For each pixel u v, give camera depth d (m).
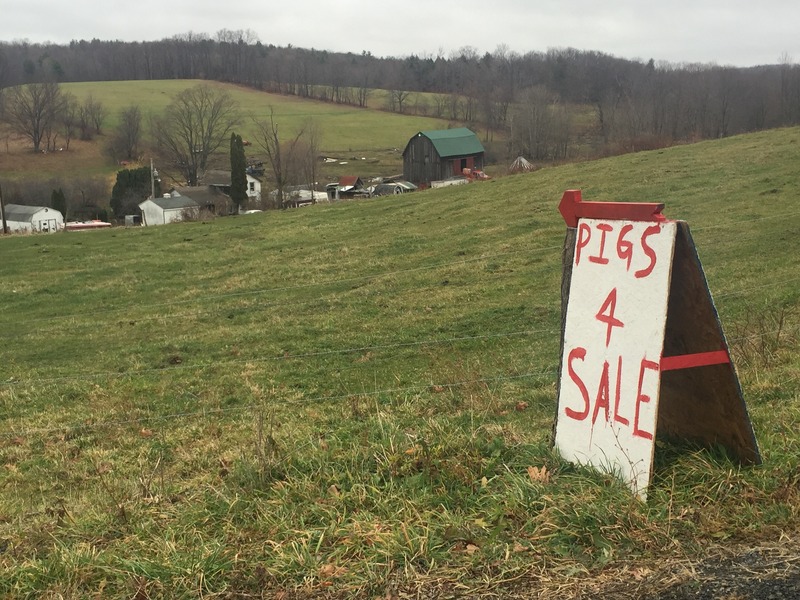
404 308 16.05
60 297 20.86
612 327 4.41
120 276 22.89
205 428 9.45
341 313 16.23
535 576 3.58
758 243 16.16
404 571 3.69
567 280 4.78
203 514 4.73
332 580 3.71
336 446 5.53
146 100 111.81
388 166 86.00
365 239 25.12
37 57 124.81
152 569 3.90
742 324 9.91
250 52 129.88
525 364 10.49
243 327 16.09
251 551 4.06
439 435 5.34
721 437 4.52
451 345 12.89
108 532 4.75
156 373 13.20
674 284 4.29
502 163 69.44
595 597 3.38
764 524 3.81
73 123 98.94
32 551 4.59
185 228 31.38
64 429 10.09
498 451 4.93
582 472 4.45
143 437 9.47
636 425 4.22
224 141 91.88
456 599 3.47
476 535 3.93
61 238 30.59
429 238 23.75
